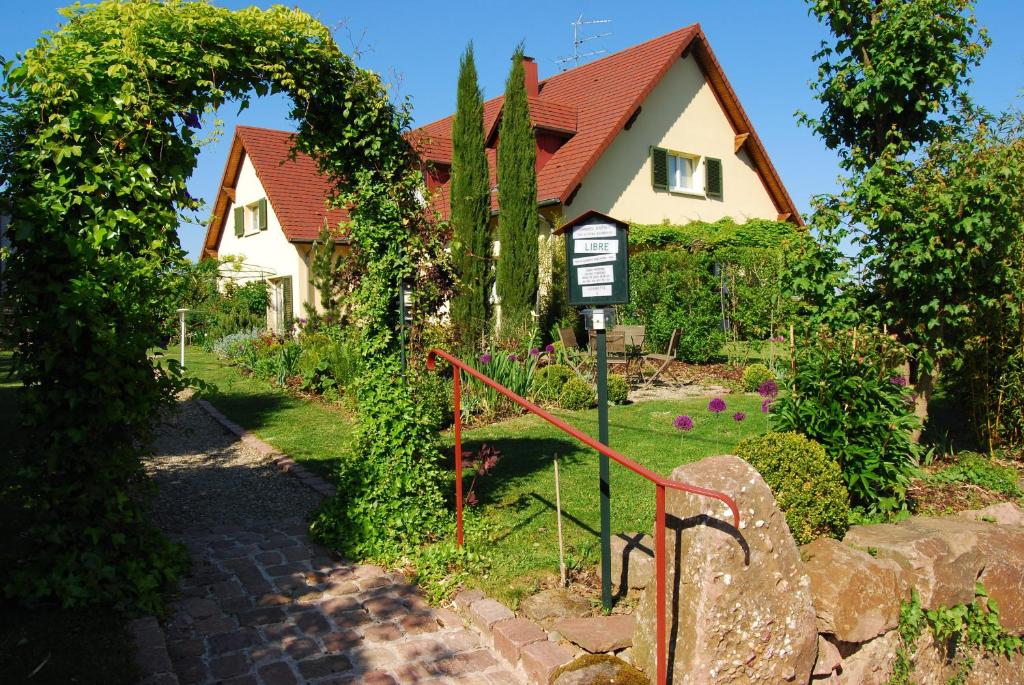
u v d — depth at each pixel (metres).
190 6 4.40
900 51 7.20
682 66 18.36
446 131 21.48
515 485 6.41
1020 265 7.00
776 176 20.36
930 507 5.91
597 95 18.05
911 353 6.88
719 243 17.72
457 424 4.88
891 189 6.65
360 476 5.28
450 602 4.32
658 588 3.15
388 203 5.22
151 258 4.30
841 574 3.79
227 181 24.73
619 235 3.93
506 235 13.84
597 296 4.02
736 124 19.66
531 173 13.92
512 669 3.65
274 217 22.12
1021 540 4.93
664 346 14.78
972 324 7.21
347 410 10.52
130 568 4.20
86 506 4.12
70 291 4.01
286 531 5.56
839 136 8.23
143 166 4.16
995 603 4.56
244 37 4.57
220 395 12.22
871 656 3.92
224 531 5.56
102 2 4.25
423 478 5.21
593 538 5.10
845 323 6.62
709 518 3.30
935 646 4.26
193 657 3.66
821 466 4.44
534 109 16.47
